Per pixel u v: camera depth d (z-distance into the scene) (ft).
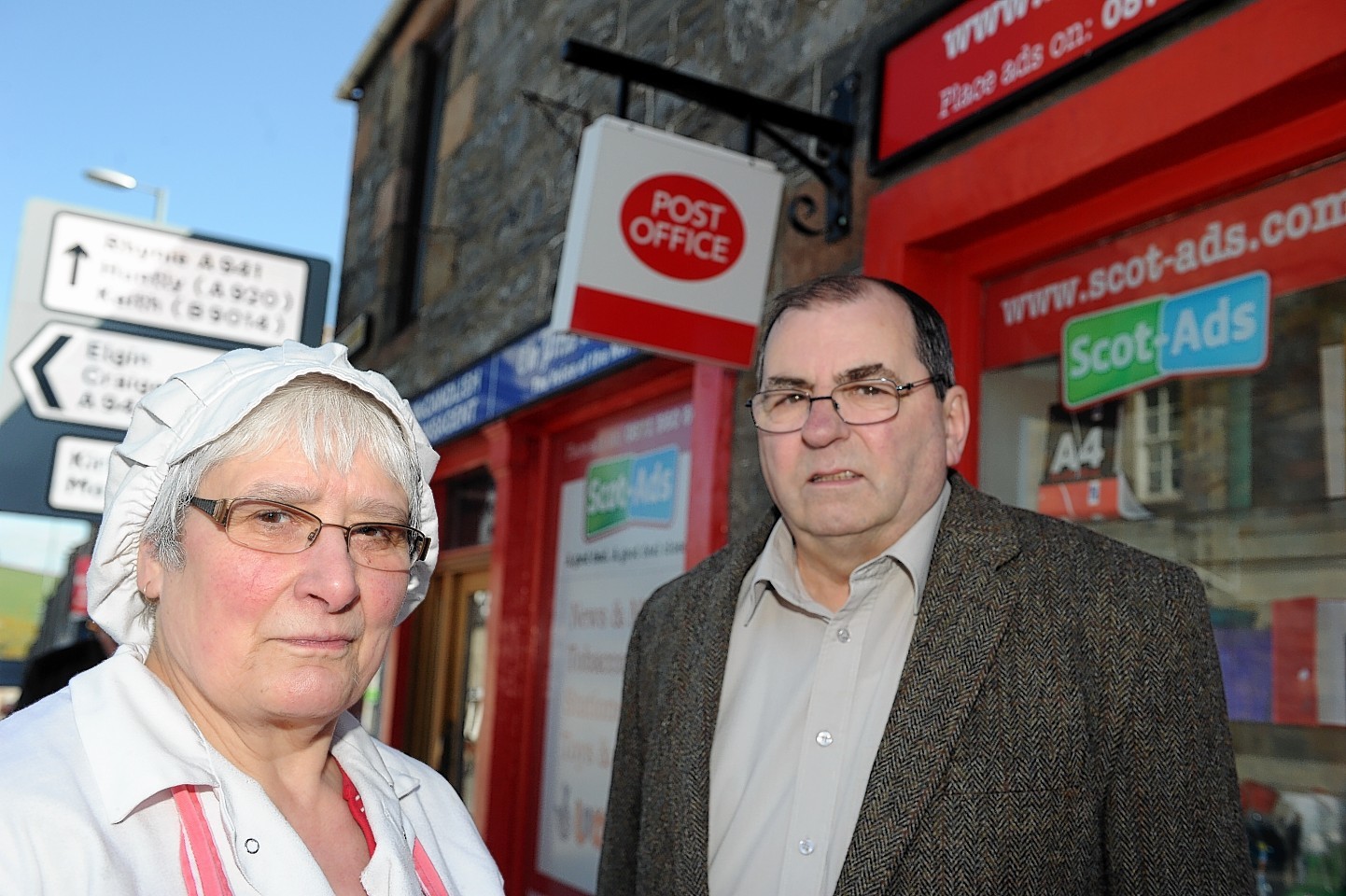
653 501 13.55
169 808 3.39
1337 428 6.62
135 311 14.23
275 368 3.69
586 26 15.80
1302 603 6.70
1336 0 6.02
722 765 5.68
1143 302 7.93
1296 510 6.80
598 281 9.34
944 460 5.74
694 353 9.68
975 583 5.17
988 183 8.41
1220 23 6.72
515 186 17.15
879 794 4.81
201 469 3.58
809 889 5.07
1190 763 4.83
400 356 21.36
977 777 4.81
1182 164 7.43
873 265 9.53
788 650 5.82
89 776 3.26
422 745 20.24
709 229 9.80
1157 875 4.73
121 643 3.93
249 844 3.44
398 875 3.80
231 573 3.51
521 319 16.21
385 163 23.38
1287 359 6.94
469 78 19.83
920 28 9.27
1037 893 4.67
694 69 12.96
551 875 14.80
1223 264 7.39
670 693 5.97
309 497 3.62
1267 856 6.77
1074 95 7.75
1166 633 4.99
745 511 10.78
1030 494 8.66
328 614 3.59
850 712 5.36
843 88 10.18
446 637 19.90
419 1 22.38
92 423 13.85
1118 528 7.94
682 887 5.31
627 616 13.82
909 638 5.45
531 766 15.62
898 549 5.51
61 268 13.89
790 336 5.74
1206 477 7.36
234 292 14.80
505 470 16.42
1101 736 4.89
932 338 5.79
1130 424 7.92
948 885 4.67
